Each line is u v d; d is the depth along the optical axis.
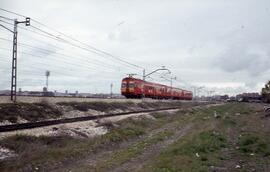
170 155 19.94
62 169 16.28
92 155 19.89
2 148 17.55
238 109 82.06
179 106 85.38
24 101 34.75
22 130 22.78
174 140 27.69
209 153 21.72
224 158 20.67
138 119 40.28
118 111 52.34
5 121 27.05
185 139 27.36
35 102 36.09
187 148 22.20
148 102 72.31
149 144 24.95
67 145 20.98
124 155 19.98
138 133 30.28
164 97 90.75
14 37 32.75
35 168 15.63
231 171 17.38
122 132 28.38
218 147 24.39
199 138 27.52
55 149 18.78
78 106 43.03
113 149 22.52
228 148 24.89
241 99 154.12
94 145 21.86
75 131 26.00
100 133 28.19
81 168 16.50
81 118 32.66
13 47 32.81
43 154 17.45
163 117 50.41
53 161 16.94
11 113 29.05
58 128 25.41
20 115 29.88
